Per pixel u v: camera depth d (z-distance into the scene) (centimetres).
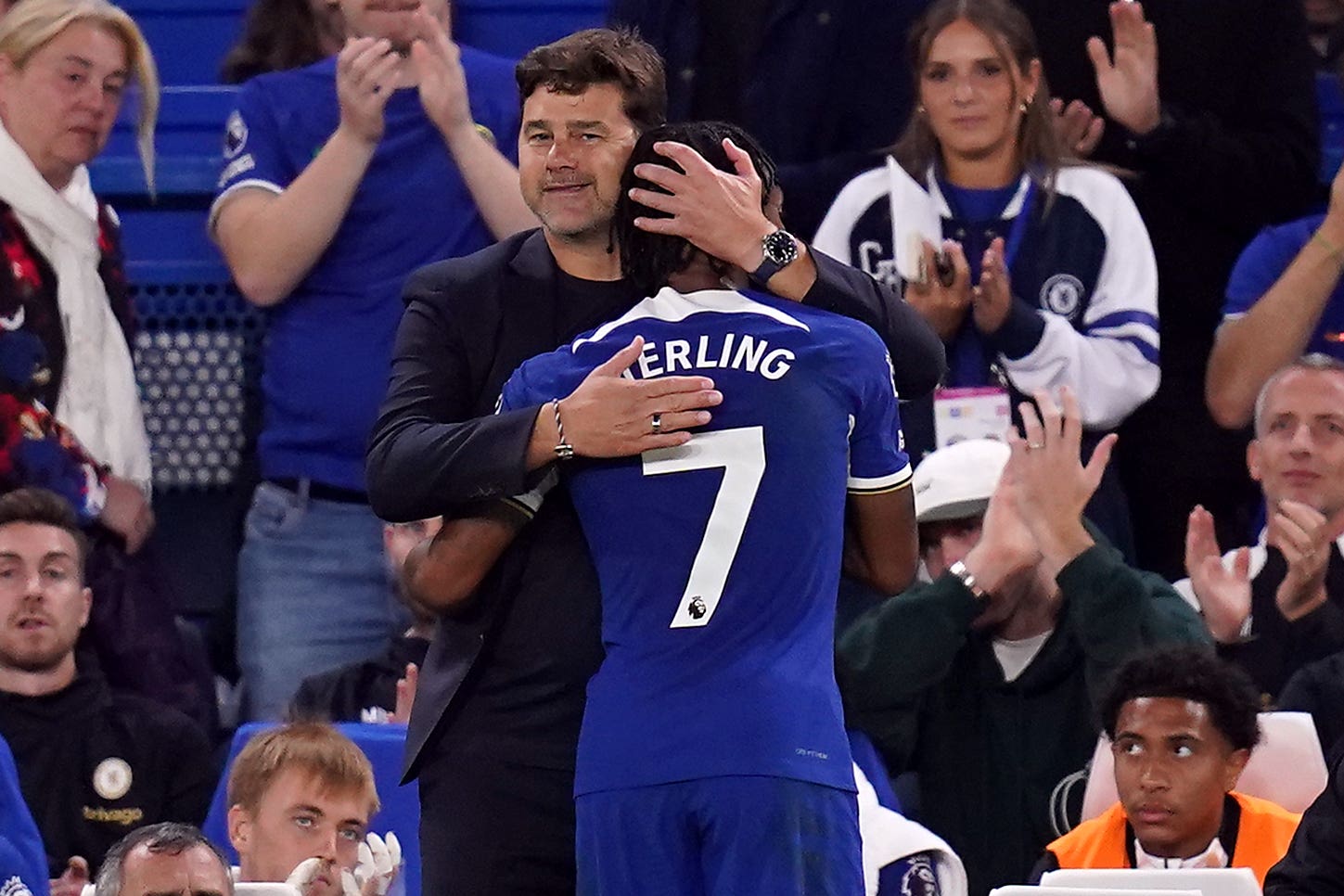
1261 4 2212
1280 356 2092
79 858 1723
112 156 2367
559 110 1202
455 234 2092
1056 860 1557
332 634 2048
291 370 2080
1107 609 1656
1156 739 1515
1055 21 2188
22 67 1984
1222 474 2145
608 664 1127
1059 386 1966
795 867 1080
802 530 1116
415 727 1205
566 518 1187
